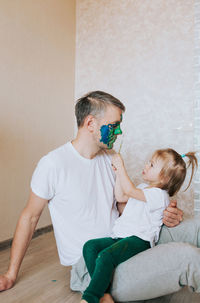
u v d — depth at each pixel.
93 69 2.89
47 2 2.53
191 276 1.02
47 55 2.52
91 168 1.37
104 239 1.26
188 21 2.46
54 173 1.27
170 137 2.49
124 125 2.70
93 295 1.01
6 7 2.07
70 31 2.90
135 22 2.71
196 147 2.37
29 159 2.28
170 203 1.36
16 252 1.33
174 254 1.05
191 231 1.31
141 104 2.64
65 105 2.78
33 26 2.35
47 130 2.50
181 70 2.47
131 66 2.71
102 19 2.88
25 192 2.23
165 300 1.24
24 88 2.24
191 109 2.41
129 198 1.41
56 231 1.35
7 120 2.07
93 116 1.34
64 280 1.43
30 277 1.45
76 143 1.38
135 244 1.22
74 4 2.99
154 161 1.46
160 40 2.58
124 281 1.09
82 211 1.30
